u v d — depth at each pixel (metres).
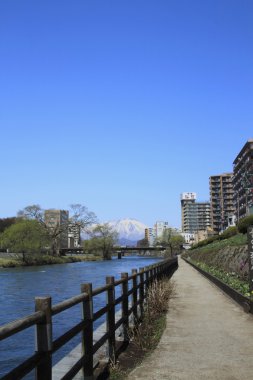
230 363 7.96
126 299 10.14
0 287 43.06
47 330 4.88
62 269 80.19
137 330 10.22
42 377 4.82
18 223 100.25
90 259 134.88
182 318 12.88
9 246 96.31
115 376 7.31
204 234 154.88
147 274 16.09
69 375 5.83
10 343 14.91
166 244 173.38
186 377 7.15
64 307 5.52
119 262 120.12
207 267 32.84
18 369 4.32
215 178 182.38
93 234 145.00
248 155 133.12
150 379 7.09
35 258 97.88
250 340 9.84
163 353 8.77
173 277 30.69
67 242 146.00
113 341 8.27
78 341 14.47
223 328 11.27
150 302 14.24
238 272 21.05
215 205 180.75
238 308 14.70
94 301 24.00
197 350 8.98
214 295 18.75
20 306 28.22
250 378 7.06
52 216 120.94
